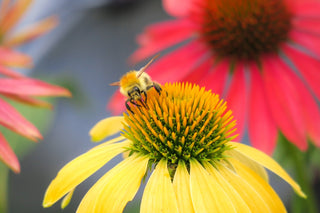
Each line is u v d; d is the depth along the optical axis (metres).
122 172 0.22
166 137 0.23
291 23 0.31
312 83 0.30
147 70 0.31
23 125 0.27
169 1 0.33
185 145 0.23
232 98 0.30
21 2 0.32
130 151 0.23
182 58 0.32
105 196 0.22
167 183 0.22
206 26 0.32
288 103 0.29
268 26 0.31
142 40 0.34
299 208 0.28
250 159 0.24
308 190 0.28
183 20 0.33
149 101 0.24
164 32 0.33
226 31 0.31
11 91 0.27
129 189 0.22
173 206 0.21
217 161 0.23
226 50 0.31
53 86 0.28
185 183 0.22
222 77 0.31
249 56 0.31
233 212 0.21
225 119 0.24
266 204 0.22
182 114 0.23
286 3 0.31
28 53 0.39
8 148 0.26
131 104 0.24
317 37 0.31
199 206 0.21
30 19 0.37
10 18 0.32
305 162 0.30
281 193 0.41
